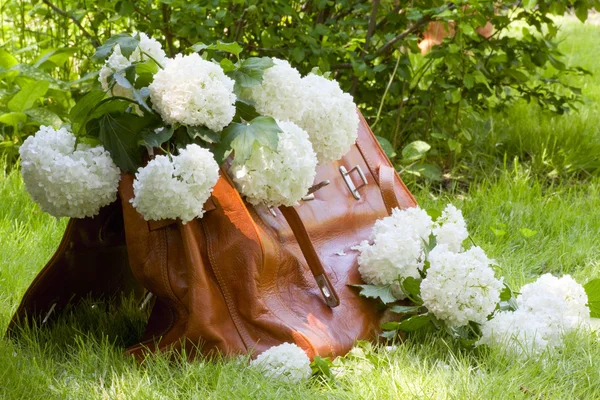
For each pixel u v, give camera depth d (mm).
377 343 2477
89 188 2162
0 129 4320
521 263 3383
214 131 2242
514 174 4598
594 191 4230
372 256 2568
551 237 3744
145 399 2020
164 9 4289
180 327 2258
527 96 4887
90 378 2170
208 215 2283
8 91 4426
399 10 4543
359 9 4500
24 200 3668
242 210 2270
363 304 2559
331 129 2498
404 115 4836
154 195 2080
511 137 5031
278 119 2412
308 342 2225
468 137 4477
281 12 4270
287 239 2494
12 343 2340
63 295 2531
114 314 2648
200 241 2275
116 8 4109
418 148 4262
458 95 4352
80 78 4520
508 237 3711
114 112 2258
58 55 4551
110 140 2230
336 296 2404
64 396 2043
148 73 2307
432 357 2377
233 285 2270
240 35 4457
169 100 2174
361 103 4691
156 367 2166
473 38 4395
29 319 2486
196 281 2209
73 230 2352
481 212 3938
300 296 2414
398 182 3072
